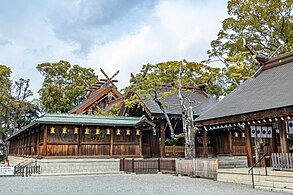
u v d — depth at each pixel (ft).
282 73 51.06
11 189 36.81
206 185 40.16
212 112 49.90
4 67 145.18
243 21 98.43
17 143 111.14
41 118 63.87
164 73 93.40
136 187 38.24
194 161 53.16
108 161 67.87
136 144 72.23
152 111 75.97
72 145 65.72
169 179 48.85
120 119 73.51
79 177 54.34
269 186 36.58
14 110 146.92
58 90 158.71
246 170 43.98
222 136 87.86
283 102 36.42
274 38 97.14
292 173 35.29
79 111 125.59
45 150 62.75
